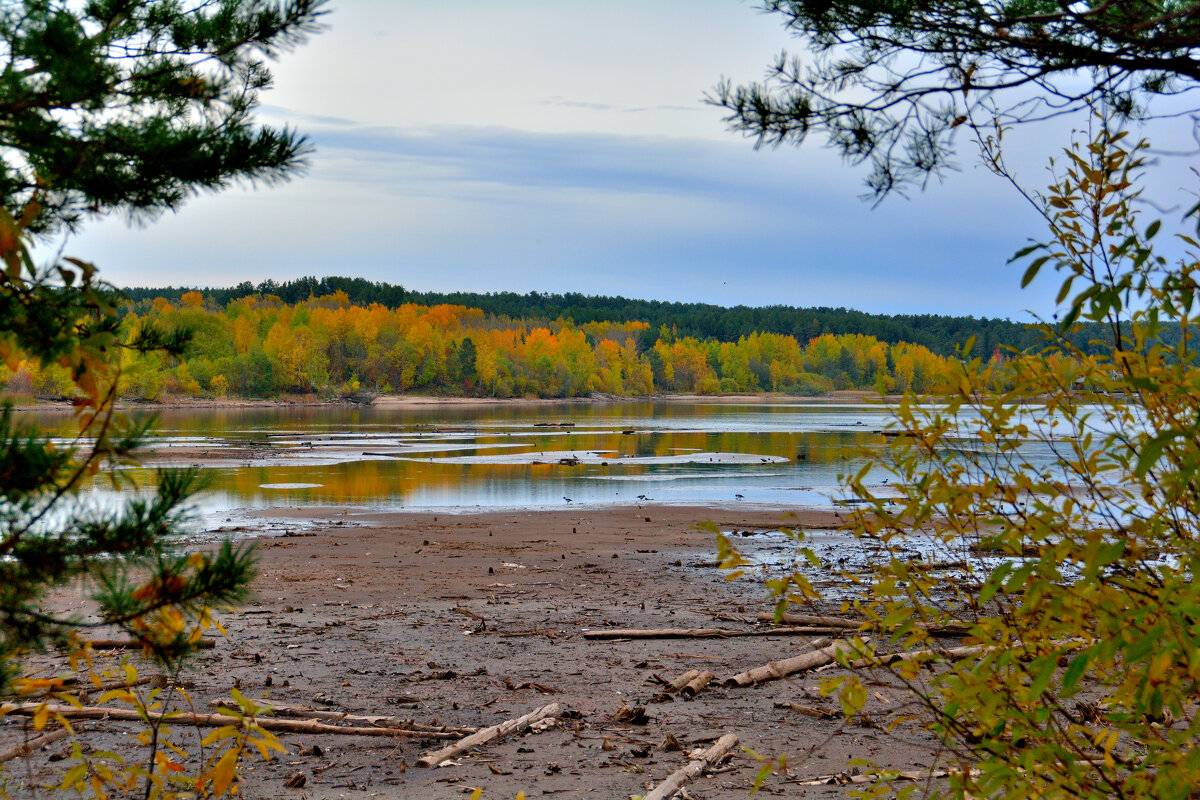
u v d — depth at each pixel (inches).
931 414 102.7
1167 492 87.7
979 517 99.4
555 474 1402.6
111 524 89.3
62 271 96.0
